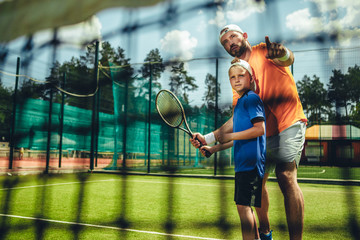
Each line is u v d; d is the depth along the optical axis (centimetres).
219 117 916
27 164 1291
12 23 163
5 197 479
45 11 154
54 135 1039
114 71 995
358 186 689
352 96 819
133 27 212
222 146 222
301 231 192
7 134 985
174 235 255
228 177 840
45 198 468
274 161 212
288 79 220
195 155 1284
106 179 805
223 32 241
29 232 262
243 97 192
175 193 539
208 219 321
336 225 294
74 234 255
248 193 175
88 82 1098
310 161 1548
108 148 1173
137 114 1059
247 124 185
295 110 215
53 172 966
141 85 1036
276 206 410
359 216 341
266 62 225
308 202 446
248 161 177
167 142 1144
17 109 936
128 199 466
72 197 479
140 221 309
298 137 210
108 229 274
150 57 902
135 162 1273
